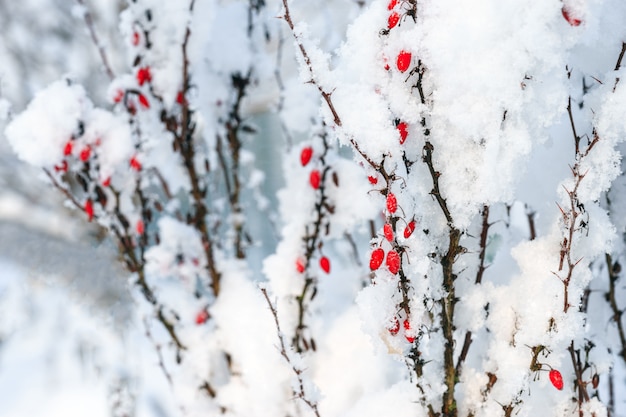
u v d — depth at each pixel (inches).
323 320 36.6
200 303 35.8
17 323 70.6
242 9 36.8
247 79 36.7
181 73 34.3
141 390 51.7
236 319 34.7
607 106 27.5
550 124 27.3
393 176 27.4
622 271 31.8
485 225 28.6
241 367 34.5
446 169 27.5
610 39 28.2
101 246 82.9
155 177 38.2
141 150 34.7
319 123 32.3
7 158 100.2
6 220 101.7
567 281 27.5
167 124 34.5
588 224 28.2
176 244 35.8
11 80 89.4
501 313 28.8
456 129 27.3
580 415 29.1
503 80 26.6
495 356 28.7
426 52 26.9
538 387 29.6
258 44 37.2
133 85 34.4
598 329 32.4
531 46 26.5
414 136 27.7
